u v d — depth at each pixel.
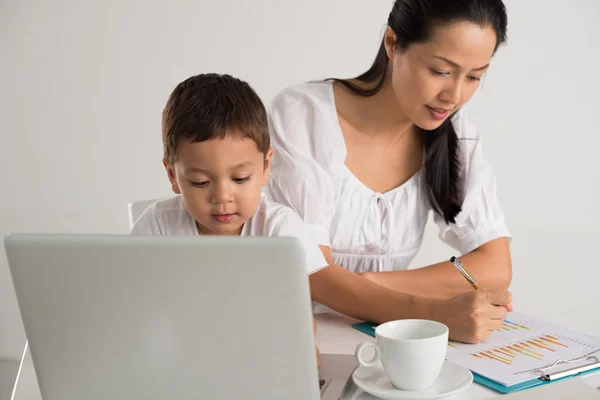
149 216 1.19
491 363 0.96
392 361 0.83
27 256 0.67
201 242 0.63
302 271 0.62
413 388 0.84
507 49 2.55
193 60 2.59
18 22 2.55
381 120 1.42
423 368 0.82
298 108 1.43
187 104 1.01
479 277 1.41
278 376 0.67
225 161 1.00
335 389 0.88
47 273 0.67
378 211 1.46
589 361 0.96
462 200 1.48
